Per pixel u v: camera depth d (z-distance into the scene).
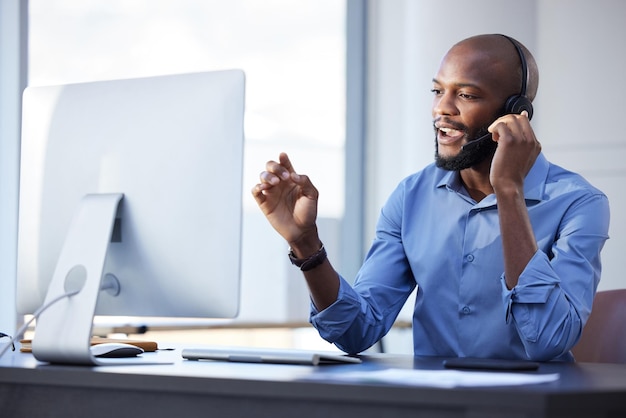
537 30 4.15
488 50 1.96
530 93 2.00
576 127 4.05
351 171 4.64
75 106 1.69
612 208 3.92
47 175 1.70
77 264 1.56
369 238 4.68
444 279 2.02
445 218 2.05
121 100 1.65
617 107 3.95
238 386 1.23
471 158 1.97
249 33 4.19
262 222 4.22
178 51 3.93
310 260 1.79
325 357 1.56
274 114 4.27
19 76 3.30
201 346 2.10
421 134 4.47
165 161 1.58
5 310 3.24
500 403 1.06
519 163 1.79
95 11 3.63
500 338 1.94
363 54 4.70
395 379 1.24
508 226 1.77
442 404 1.10
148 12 3.81
